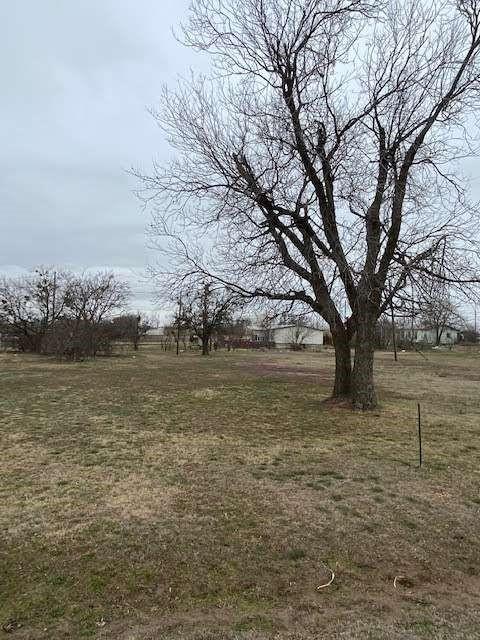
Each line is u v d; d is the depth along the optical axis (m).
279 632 3.20
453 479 6.72
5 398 14.20
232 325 36.66
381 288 11.19
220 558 4.26
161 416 11.34
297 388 17.36
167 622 3.31
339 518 5.25
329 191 11.60
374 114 11.40
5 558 4.23
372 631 3.21
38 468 7.01
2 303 44.81
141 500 5.70
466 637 3.15
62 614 3.39
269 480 6.55
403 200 11.17
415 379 21.72
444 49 11.14
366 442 8.87
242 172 11.48
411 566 4.23
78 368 26.41
